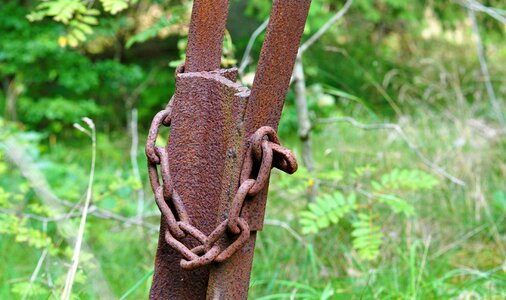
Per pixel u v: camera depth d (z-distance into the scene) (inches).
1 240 159.6
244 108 63.1
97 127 287.4
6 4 255.0
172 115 67.0
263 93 62.6
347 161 187.2
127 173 215.8
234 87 64.0
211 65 67.8
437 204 166.2
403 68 312.3
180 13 137.8
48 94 285.3
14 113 256.4
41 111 256.1
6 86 278.5
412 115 251.8
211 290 63.9
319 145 213.3
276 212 166.1
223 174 63.3
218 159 65.4
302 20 62.6
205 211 66.2
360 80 296.4
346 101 268.8
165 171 64.7
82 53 289.9
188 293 68.0
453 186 172.4
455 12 315.0
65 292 83.2
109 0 109.0
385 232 148.8
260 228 64.5
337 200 123.5
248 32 292.5
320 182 136.8
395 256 138.1
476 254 151.6
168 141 67.2
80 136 269.9
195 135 65.9
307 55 296.0
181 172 66.5
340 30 328.8
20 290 108.1
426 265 136.3
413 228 150.8
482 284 127.0
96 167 236.5
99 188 164.1
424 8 320.2
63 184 182.4
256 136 61.4
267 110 63.0
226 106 64.4
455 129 206.8
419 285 120.6
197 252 63.4
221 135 65.0
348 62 308.7
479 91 257.3
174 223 63.8
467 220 162.4
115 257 158.2
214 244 62.7
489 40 315.0
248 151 62.3
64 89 286.2
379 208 157.9
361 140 214.4
